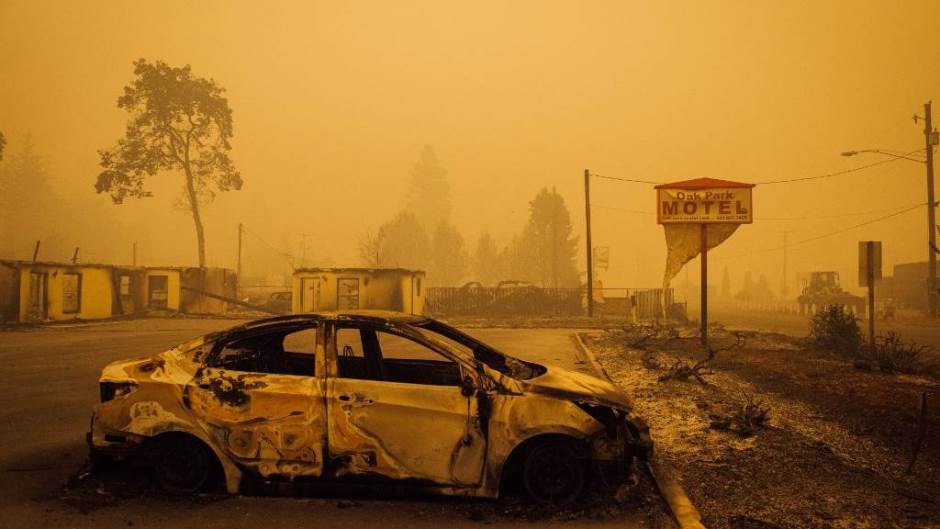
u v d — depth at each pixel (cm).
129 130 4775
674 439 716
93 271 3131
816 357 1490
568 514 491
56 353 1625
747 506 503
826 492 538
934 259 3569
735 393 1005
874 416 834
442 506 508
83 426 788
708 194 1733
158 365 540
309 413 511
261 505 507
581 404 514
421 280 3594
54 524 468
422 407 504
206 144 5009
